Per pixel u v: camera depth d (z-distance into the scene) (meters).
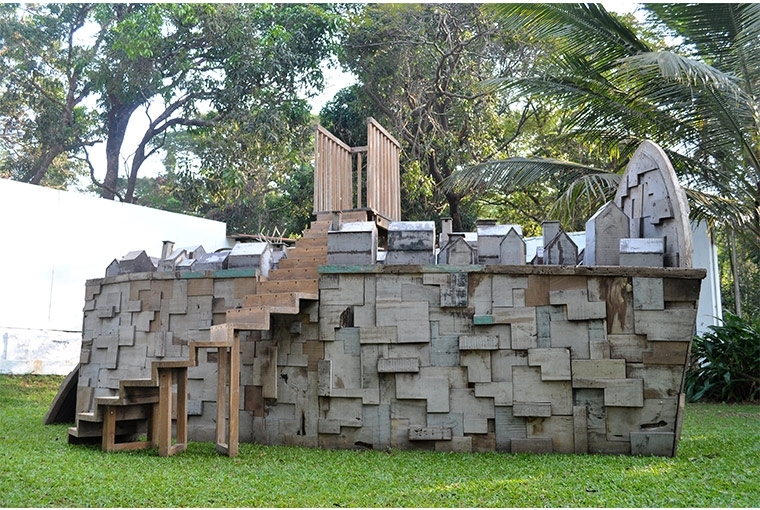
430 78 16.06
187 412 5.23
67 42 18.23
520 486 3.64
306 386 5.11
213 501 3.31
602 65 9.01
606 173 8.98
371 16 16.53
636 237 5.18
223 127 17.03
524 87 9.34
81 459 4.30
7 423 6.35
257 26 16.17
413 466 4.23
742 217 8.37
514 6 8.92
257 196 19.53
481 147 15.84
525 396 4.73
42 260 9.58
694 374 9.09
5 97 17.53
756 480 3.74
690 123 8.64
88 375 6.28
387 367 4.92
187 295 5.67
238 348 4.64
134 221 10.84
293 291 5.25
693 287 4.59
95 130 18.78
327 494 3.48
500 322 4.80
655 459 4.38
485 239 5.08
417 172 14.67
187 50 16.44
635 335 4.63
